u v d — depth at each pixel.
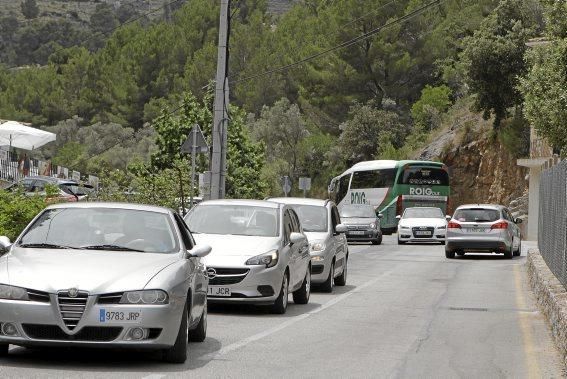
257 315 33.22
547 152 97.75
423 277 52.56
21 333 20.59
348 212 89.56
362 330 30.14
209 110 97.25
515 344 28.08
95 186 85.31
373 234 87.44
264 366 22.55
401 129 171.38
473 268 59.72
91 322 20.53
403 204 107.19
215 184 56.66
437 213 89.69
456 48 176.00
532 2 125.94
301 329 29.88
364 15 177.50
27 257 22.11
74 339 20.61
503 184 131.75
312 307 36.69
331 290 43.22
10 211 41.81
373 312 35.38
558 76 52.09
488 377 22.27
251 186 100.56
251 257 32.50
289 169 184.38
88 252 22.73
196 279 23.91
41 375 20.05
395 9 177.12
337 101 183.50
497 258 70.38
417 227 87.06
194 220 35.38
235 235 34.28
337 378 21.30
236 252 32.66
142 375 20.48
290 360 23.64
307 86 189.00
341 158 178.25
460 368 23.39
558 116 51.81
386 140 168.75
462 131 144.50
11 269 21.34
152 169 95.31
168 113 96.56
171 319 21.30
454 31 178.62
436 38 177.38
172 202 62.72
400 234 87.75
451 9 185.00
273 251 33.06
